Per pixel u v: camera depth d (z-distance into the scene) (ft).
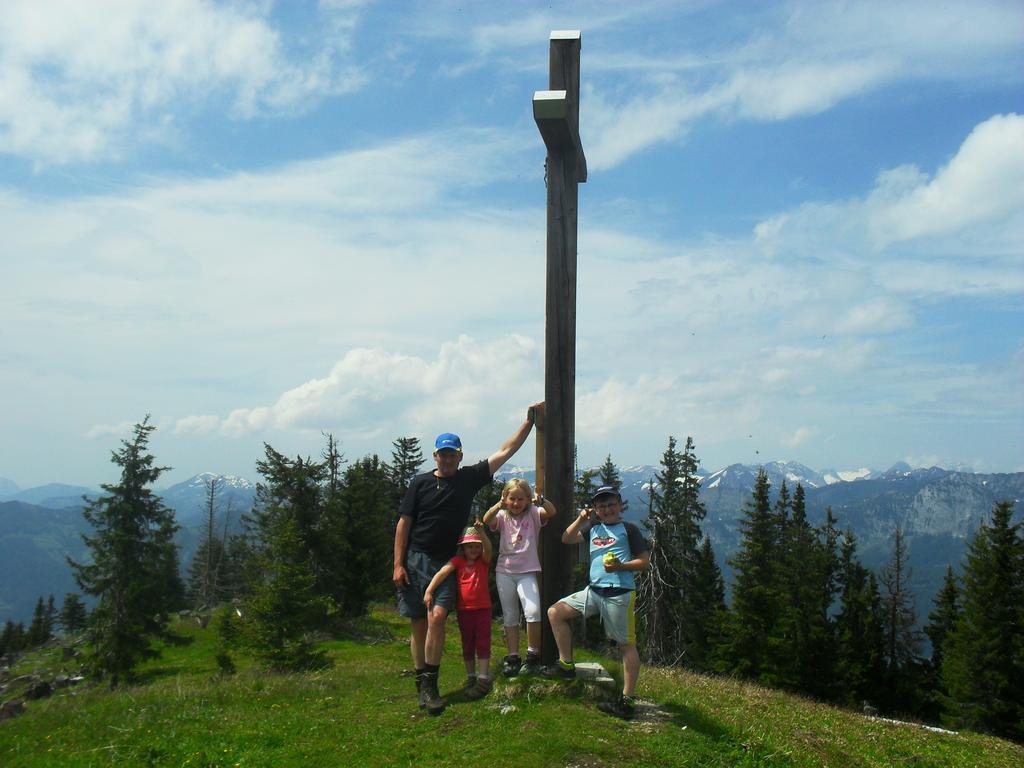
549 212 23.81
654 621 104.68
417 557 21.40
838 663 118.11
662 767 17.70
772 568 123.44
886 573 146.61
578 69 23.94
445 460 21.21
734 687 38.40
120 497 97.50
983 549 119.24
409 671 31.60
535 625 21.76
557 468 23.09
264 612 65.36
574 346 23.54
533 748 17.56
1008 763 32.22
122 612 96.22
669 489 126.93
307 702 24.85
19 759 20.24
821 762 21.12
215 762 18.66
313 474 98.43
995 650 112.57
